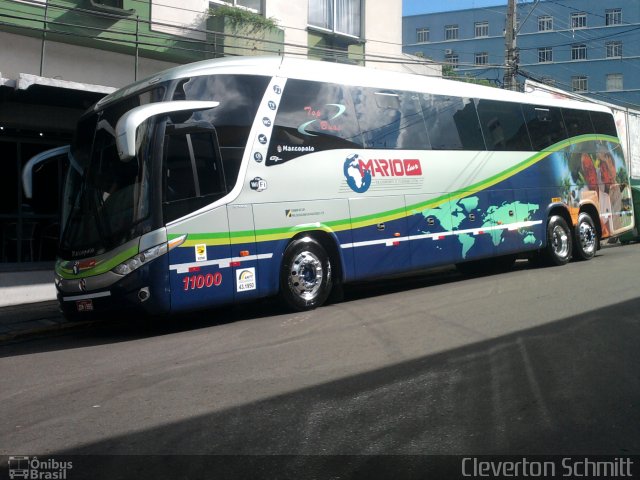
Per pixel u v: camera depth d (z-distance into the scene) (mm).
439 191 11562
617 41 51531
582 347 7062
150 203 8219
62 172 13484
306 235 9758
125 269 8148
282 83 9609
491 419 5023
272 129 9375
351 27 19094
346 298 11188
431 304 9930
